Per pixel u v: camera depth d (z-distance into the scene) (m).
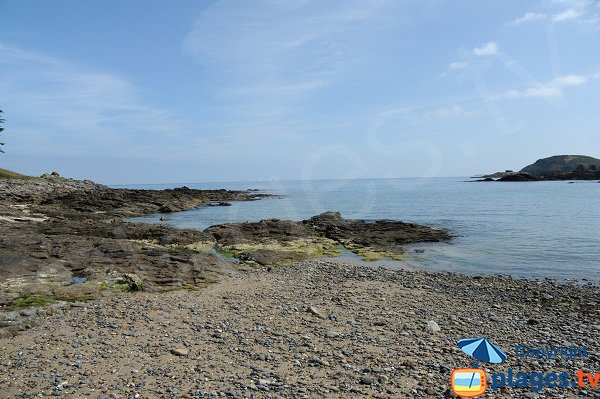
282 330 14.84
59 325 14.96
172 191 105.25
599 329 15.52
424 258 31.20
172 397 9.70
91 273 21.52
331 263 29.25
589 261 29.28
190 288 21.12
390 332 14.83
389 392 10.16
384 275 25.30
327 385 10.48
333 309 17.70
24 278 19.95
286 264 28.80
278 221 42.69
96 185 92.00
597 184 149.25
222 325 15.23
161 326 15.00
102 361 11.81
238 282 22.88
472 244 36.53
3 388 10.09
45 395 9.77
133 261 24.17
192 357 12.19
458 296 20.47
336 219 47.34
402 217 57.41
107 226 35.91
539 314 17.55
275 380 10.72
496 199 87.81
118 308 17.06
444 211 64.81
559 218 53.06
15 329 14.28
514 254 32.12
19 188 67.12
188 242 34.06
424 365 11.87
